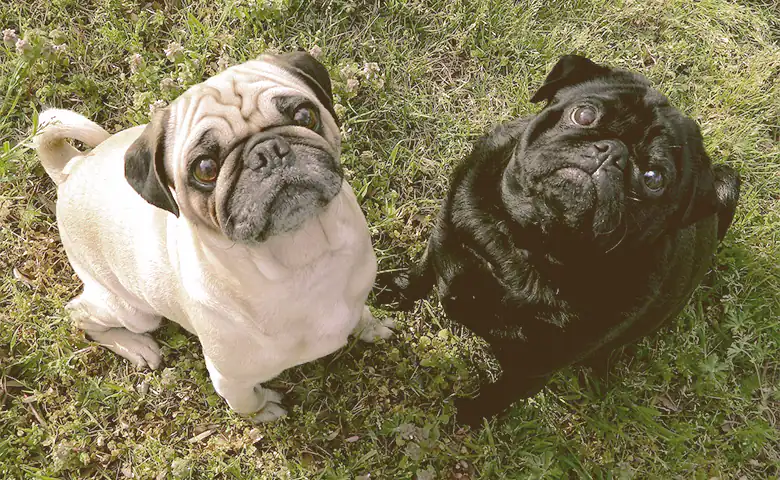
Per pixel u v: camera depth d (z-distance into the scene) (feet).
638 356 2.90
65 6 3.11
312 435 2.72
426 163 3.07
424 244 2.95
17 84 2.99
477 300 2.39
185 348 2.81
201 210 1.86
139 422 2.74
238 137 1.81
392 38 3.22
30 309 2.79
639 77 2.20
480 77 3.22
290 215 1.82
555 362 2.39
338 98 3.01
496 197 2.26
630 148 2.07
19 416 2.69
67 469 2.66
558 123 2.16
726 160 3.14
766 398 2.89
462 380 2.83
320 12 3.19
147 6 3.16
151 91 3.00
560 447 2.77
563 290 2.22
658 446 2.81
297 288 2.01
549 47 3.24
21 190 2.91
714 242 2.55
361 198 2.96
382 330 2.84
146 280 2.17
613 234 2.08
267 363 2.15
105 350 2.79
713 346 2.94
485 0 3.22
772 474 2.80
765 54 3.30
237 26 3.15
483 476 2.70
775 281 2.99
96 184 2.24
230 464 2.66
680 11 3.35
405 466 2.69
